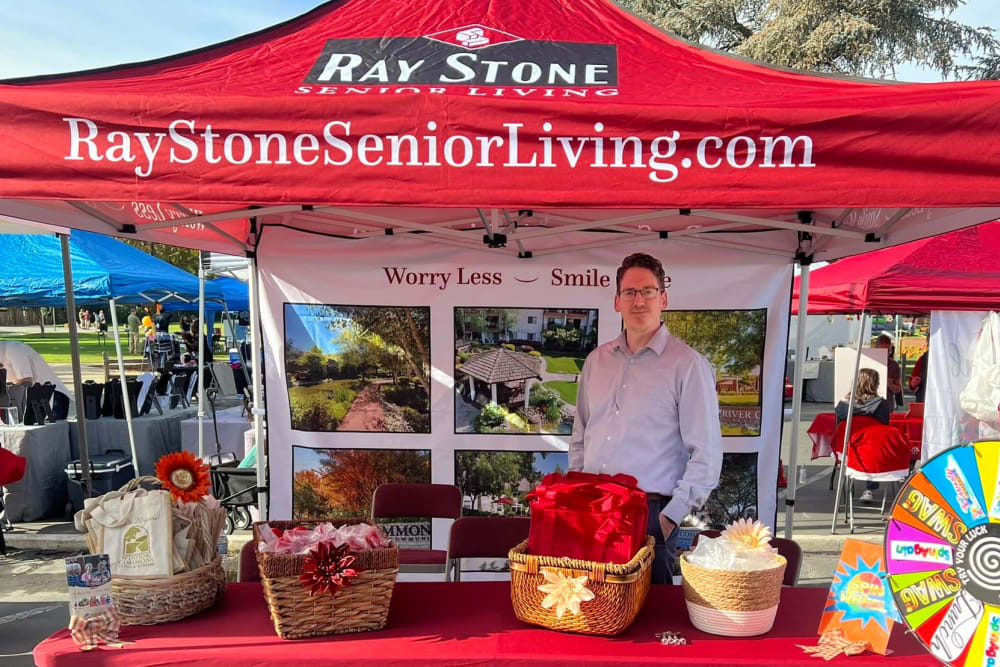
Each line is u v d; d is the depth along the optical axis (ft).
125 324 112.47
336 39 8.29
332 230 13.47
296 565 6.08
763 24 58.54
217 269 22.63
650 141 5.69
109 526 6.55
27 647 13.69
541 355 13.48
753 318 13.20
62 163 5.78
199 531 6.91
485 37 8.28
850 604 6.11
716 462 8.02
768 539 6.55
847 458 21.33
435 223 12.85
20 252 22.81
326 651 5.83
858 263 23.08
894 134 5.54
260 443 13.98
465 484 13.65
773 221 10.11
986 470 5.60
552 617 6.18
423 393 13.61
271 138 5.75
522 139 5.72
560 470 13.52
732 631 6.10
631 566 5.96
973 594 5.54
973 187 5.49
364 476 13.74
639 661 5.64
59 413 23.93
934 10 54.44
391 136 5.74
